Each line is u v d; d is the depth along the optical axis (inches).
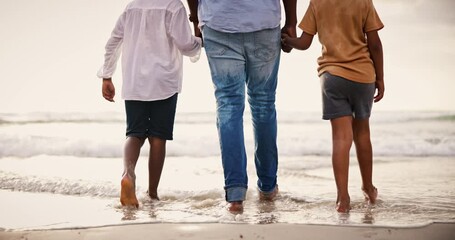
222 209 142.1
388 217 130.0
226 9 138.9
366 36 142.8
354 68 140.2
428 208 140.6
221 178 192.4
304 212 137.4
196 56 158.2
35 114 366.3
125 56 156.1
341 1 141.2
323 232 114.8
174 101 156.3
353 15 140.7
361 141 147.0
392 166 226.7
